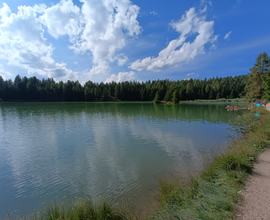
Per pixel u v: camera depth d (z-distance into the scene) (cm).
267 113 2184
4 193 698
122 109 4822
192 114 3356
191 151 1126
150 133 1692
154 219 444
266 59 4709
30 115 3366
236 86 11350
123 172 839
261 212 385
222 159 706
